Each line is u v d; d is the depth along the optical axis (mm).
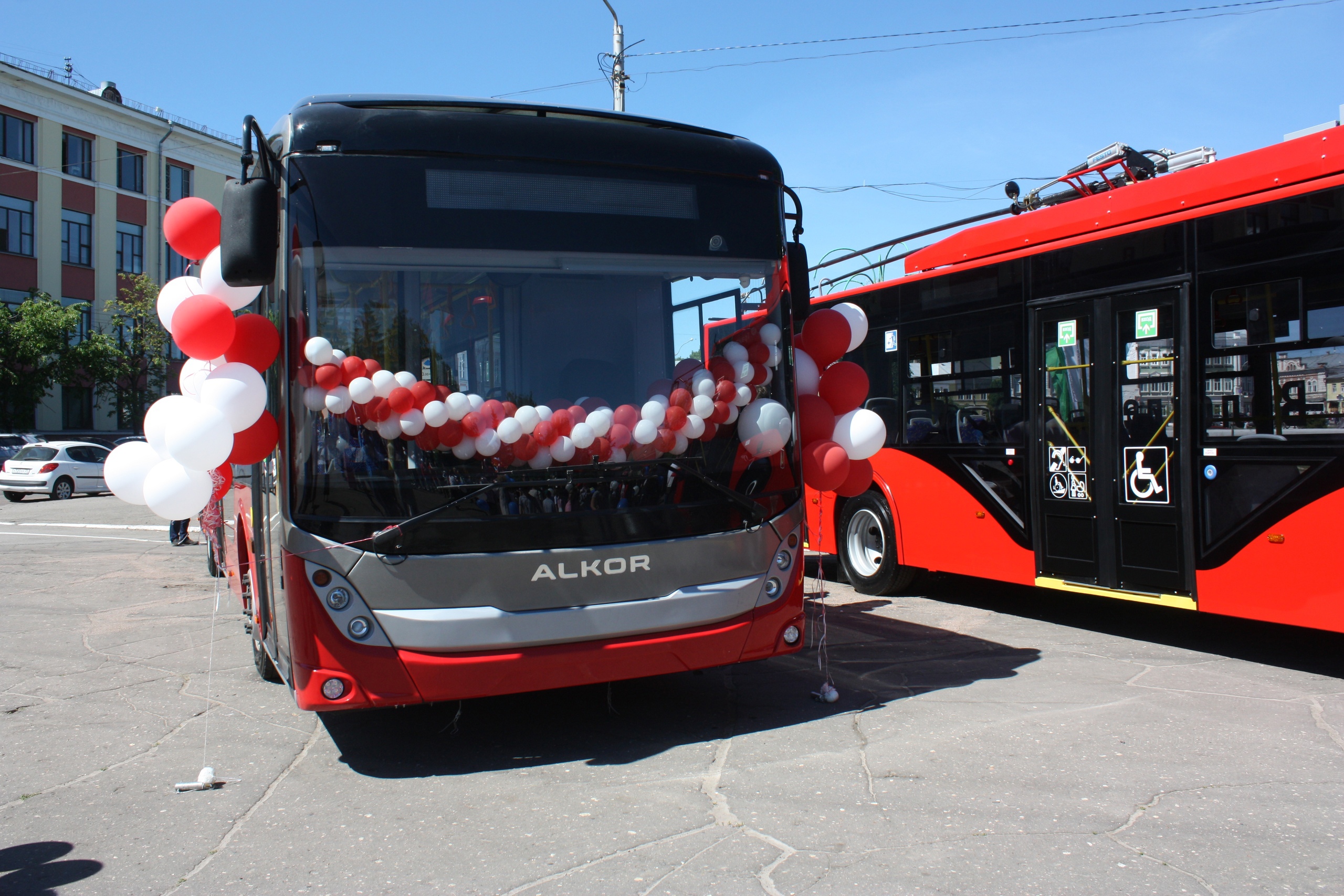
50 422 36500
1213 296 5984
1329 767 4289
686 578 4723
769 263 5156
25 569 12016
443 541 4273
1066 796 4016
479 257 4512
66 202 37000
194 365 4766
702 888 3291
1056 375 7098
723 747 4809
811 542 9898
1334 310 5324
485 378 4430
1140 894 3158
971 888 3232
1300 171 5551
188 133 41094
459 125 4613
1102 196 6844
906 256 8758
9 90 35031
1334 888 3180
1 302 32125
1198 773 4246
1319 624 5359
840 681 6008
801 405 5543
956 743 4730
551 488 4465
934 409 8312
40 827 4023
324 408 4250
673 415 4707
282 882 3455
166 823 4031
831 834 3705
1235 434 5828
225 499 7363
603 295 4707
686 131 5219
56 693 6137
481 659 4324
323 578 4223
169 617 8680
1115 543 6594
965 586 9562
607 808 4047
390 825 3936
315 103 4543
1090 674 5980
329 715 5551
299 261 4285
